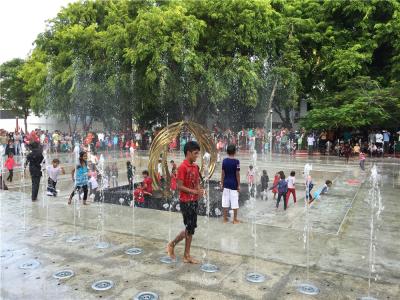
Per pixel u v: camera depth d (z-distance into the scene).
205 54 23.70
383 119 22.72
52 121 34.78
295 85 25.80
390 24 24.23
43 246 6.08
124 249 5.93
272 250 5.87
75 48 25.27
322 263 5.33
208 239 6.46
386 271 5.06
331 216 8.26
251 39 24.62
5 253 5.75
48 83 25.86
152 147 10.85
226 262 5.37
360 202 9.79
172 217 8.02
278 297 4.30
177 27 22.22
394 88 23.31
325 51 26.62
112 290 4.49
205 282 4.70
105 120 27.67
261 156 22.80
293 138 25.83
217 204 9.81
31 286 4.61
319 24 27.27
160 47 21.23
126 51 22.27
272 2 26.89
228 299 4.25
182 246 6.09
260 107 26.55
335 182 13.35
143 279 4.80
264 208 10.02
